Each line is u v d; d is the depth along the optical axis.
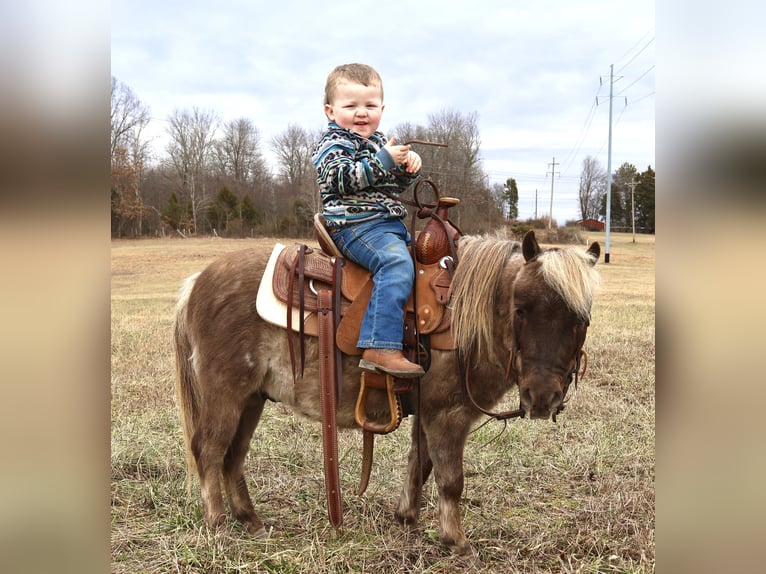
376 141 3.08
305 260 2.94
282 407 5.27
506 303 2.66
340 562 2.82
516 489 3.63
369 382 2.79
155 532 3.07
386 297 2.69
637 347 7.50
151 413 4.88
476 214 33.41
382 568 2.79
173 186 45.91
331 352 2.77
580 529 3.09
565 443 4.34
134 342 7.89
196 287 3.15
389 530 3.14
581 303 2.37
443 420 2.82
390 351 2.64
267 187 46.72
